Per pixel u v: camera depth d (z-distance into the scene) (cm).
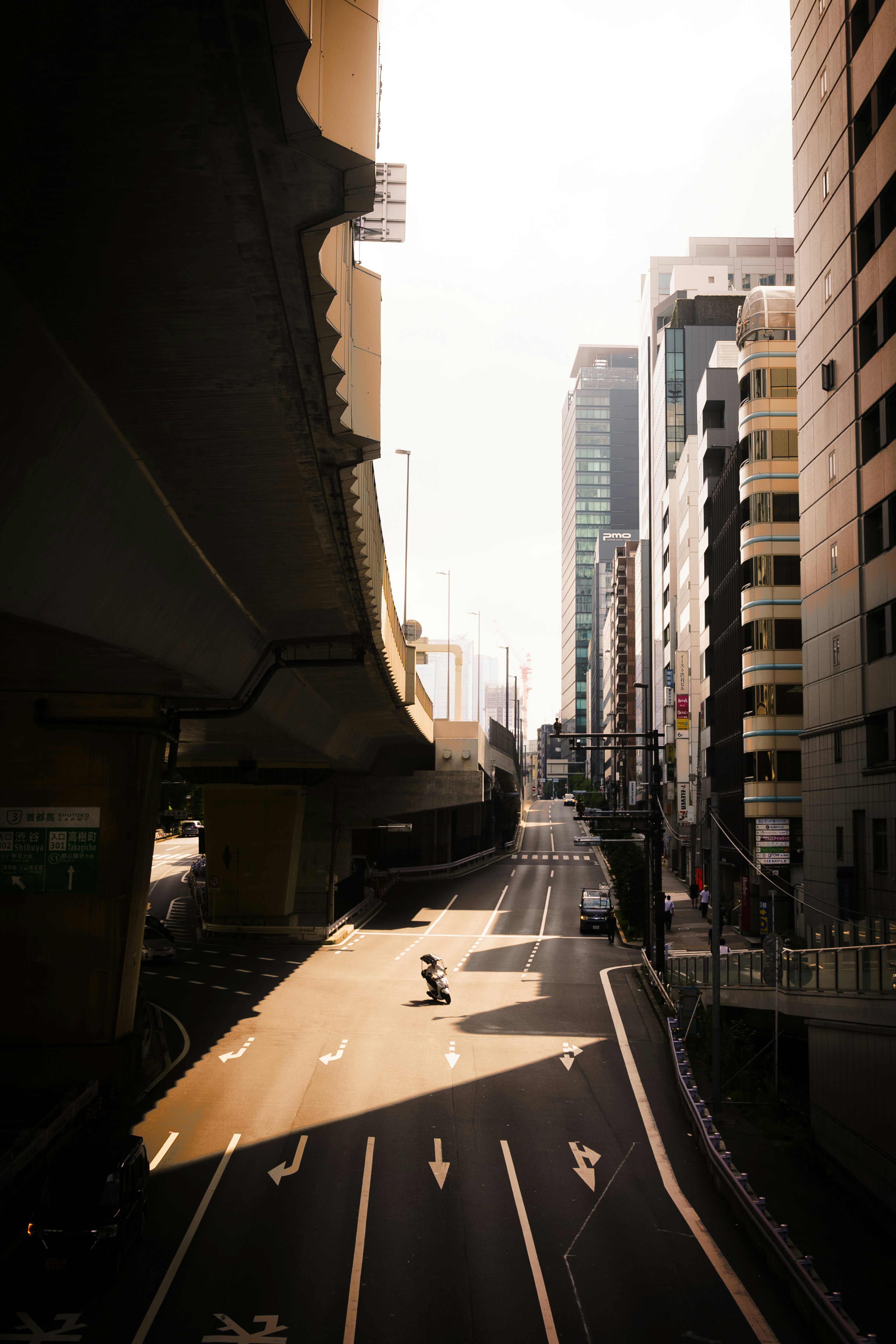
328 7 953
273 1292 1589
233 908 5872
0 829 2783
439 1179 2127
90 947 2758
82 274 1166
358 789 7375
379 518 2941
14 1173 1862
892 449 3725
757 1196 2039
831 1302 1405
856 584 4106
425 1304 1557
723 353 8406
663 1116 2636
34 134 955
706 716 7400
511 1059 3133
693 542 8456
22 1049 2712
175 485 1819
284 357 1367
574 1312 1538
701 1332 1479
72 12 809
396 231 2219
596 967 4816
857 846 4069
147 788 2827
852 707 4147
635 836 6538
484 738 7931
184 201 1048
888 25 3738
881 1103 2288
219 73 877
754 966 3375
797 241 4947
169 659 2398
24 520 1434
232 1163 2200
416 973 4594
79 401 1419
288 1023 3572
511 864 9494
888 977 2269
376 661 3538
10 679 2617
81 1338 1424
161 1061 3067
